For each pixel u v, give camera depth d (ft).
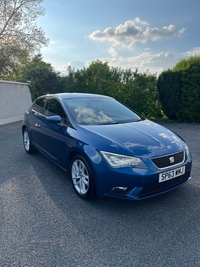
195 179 13.62
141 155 9.67
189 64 37.24
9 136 26.05
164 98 39.83
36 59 69.36
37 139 16.31
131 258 7.33
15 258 7.30
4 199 11.14
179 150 10.64
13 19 60.23
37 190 12.17
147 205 10.69
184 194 11.74
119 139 10.47
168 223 9.25
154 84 40.22
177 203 10.85
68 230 8.76
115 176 9.54
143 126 12.59
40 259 7.27
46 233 8.56
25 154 18.70
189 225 9.10
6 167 15.61
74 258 7.32
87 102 14.66
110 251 7.64
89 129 11.49
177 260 7.24
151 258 7.33
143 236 8.43
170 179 10.16
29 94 48.29
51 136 13.85
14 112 40.81
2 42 60.95
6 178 13.71
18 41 61.16
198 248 7.79
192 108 37.50
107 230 8.78
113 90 41.57
